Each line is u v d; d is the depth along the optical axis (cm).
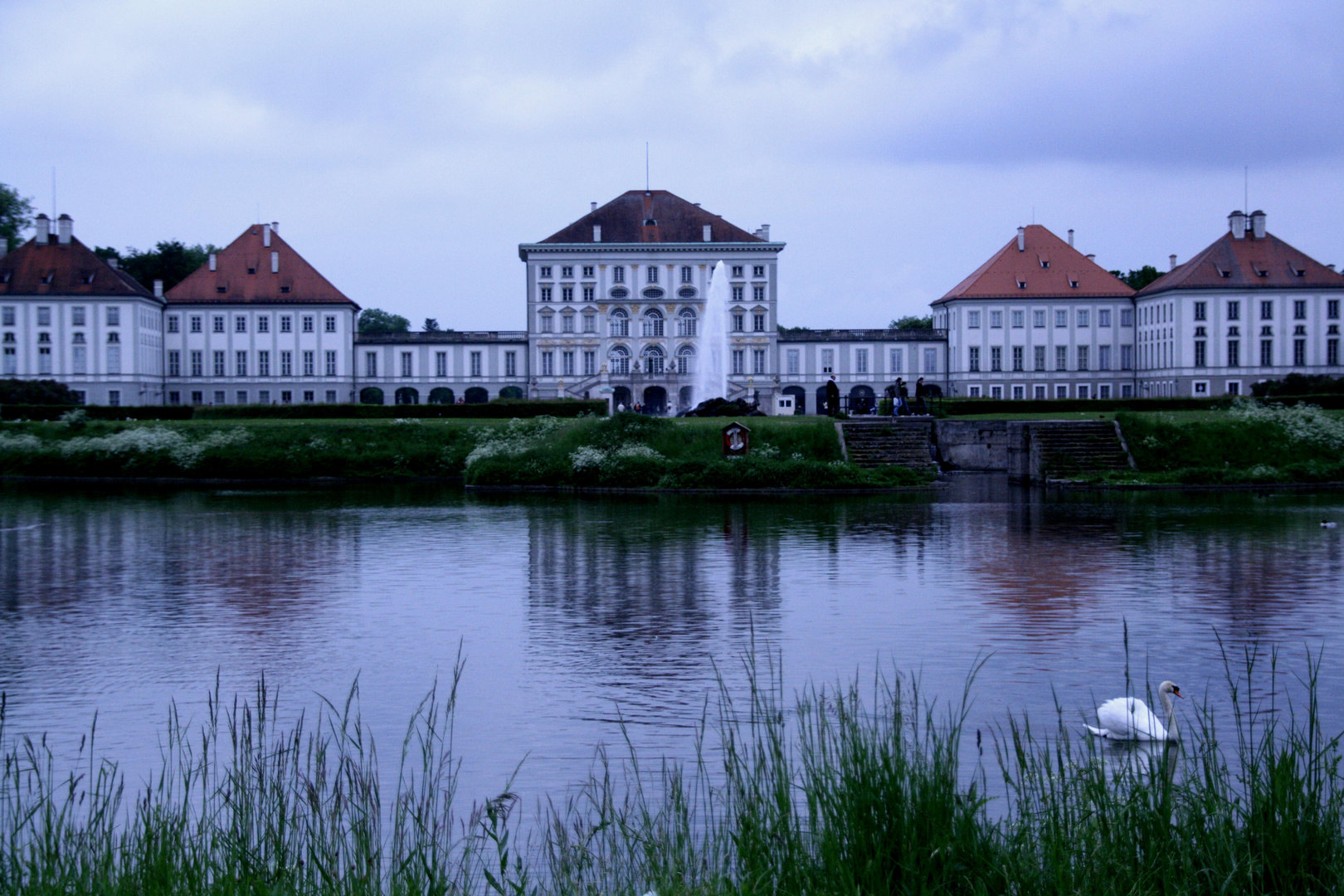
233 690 2342
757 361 13088
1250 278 11988
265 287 12600
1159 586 3328
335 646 2695
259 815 1399
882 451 7019
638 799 1702
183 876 1278
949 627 2820
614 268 12988
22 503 5934
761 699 1902
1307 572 3538
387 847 1523
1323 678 2333
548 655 2594
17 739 2044
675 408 12425
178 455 7500
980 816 1510
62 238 11850
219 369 12531
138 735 2066
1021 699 2203
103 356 11581
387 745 1992
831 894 1227
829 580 3469
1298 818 1284
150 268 14750
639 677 2409
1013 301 12850
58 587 3447
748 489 6247
